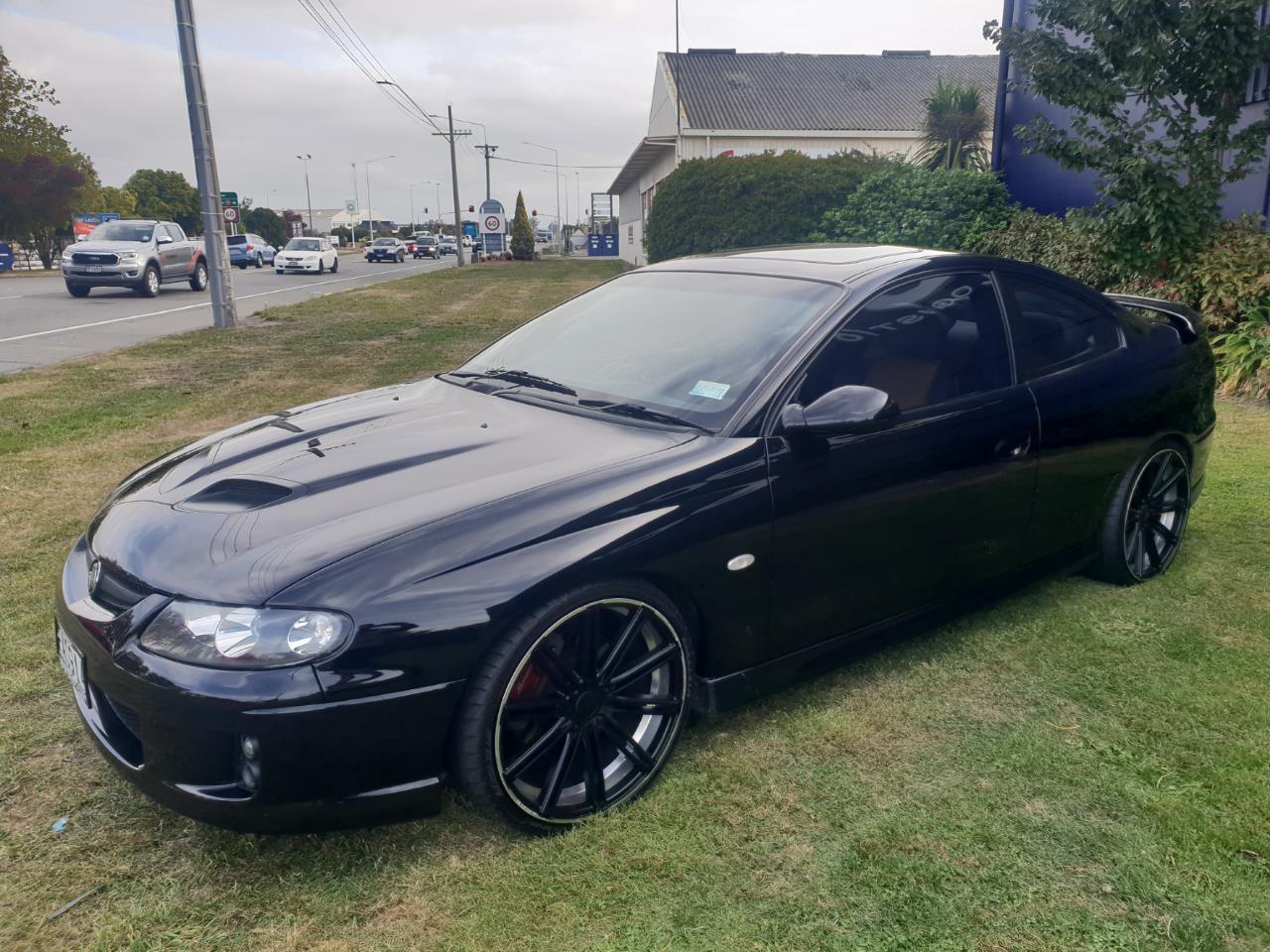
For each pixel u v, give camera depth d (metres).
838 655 3.11
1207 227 8.62
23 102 44.97
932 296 3.33
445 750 2.35
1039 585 3.87
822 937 2.16
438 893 2.29
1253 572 4.25
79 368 10.24
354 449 2.87
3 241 45.22
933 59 34.38
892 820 2.57
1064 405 3.54
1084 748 2.91
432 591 2.26
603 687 2.54
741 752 2.89
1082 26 8.52
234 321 14.69
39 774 2.76
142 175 86.25
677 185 22.45
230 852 2.43
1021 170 13.55
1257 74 9.40
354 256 73.25
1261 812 2.60
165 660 2.19
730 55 33.66
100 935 2.14
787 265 3.50
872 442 2.98
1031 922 2.21
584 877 2.35
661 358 3.19
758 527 2.74
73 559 2.76
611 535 2.47
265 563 2.27
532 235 63.16
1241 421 7.12
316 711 2.15
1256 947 2.14
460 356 11.12
